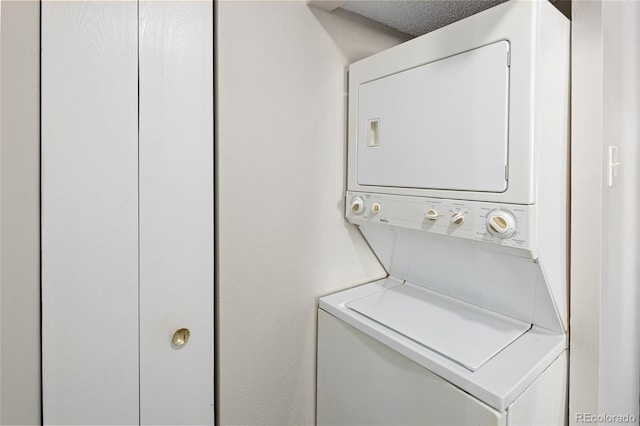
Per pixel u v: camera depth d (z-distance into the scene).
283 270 1.78
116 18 1.30
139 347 1.42
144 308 1.42
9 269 1.10
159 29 1.39
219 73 1.51
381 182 1.74
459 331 1.53
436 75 1.44
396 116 1.64
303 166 1.82
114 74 1.30
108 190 1.31
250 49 1.59
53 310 1.23
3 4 1.05
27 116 1.13
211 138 1.53
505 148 1.21
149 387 1.45
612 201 1.54
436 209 1.46
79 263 1.27
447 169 1.41
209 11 1.50
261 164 1.66
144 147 1.38
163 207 1.44
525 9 1.14
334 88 1.92
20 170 1.12
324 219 1.94
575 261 1.47
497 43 1.22
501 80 1.21
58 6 1.19
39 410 1.23
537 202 1.18
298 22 1.75
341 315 1.76
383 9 1.89
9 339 1.11
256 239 1.67
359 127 1.87
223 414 1.63
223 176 1.55
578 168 1.43
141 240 1.40
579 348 1.47
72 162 1.24
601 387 1.48
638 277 2.14
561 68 1.35
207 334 1.58
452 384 1.25
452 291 1.89
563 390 1.48
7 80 1.07
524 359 1.32
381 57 1.71
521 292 1.49
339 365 1.79
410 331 1.53
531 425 1.25
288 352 1.85
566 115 1.41
